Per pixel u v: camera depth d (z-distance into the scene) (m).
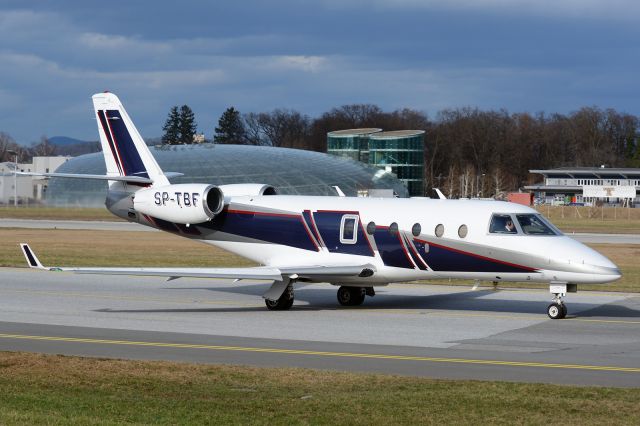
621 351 62.62
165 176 97.75
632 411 43.97
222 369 54.84
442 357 59.91
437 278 84.75
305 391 48.59
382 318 80.69
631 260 145.75
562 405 45.19
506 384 50.22
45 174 94.75
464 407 44.78
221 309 87.50
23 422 41.22
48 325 75.19
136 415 42.94
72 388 49.44
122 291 102.50
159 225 96.94
